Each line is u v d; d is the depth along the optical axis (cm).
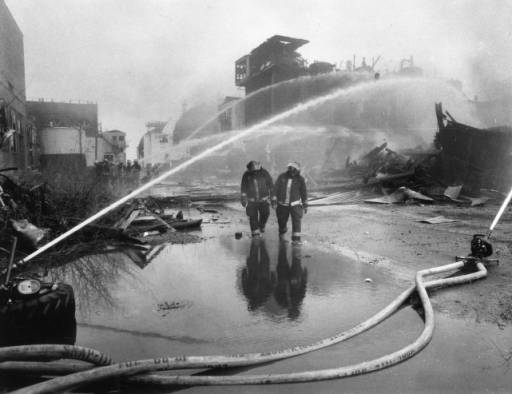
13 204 697
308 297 430
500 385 255
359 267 554
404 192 1472
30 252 618
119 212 895
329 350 307
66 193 846
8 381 258
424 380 261
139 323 360
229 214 1173
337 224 961
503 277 504
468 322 359
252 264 574
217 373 273
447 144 1773
